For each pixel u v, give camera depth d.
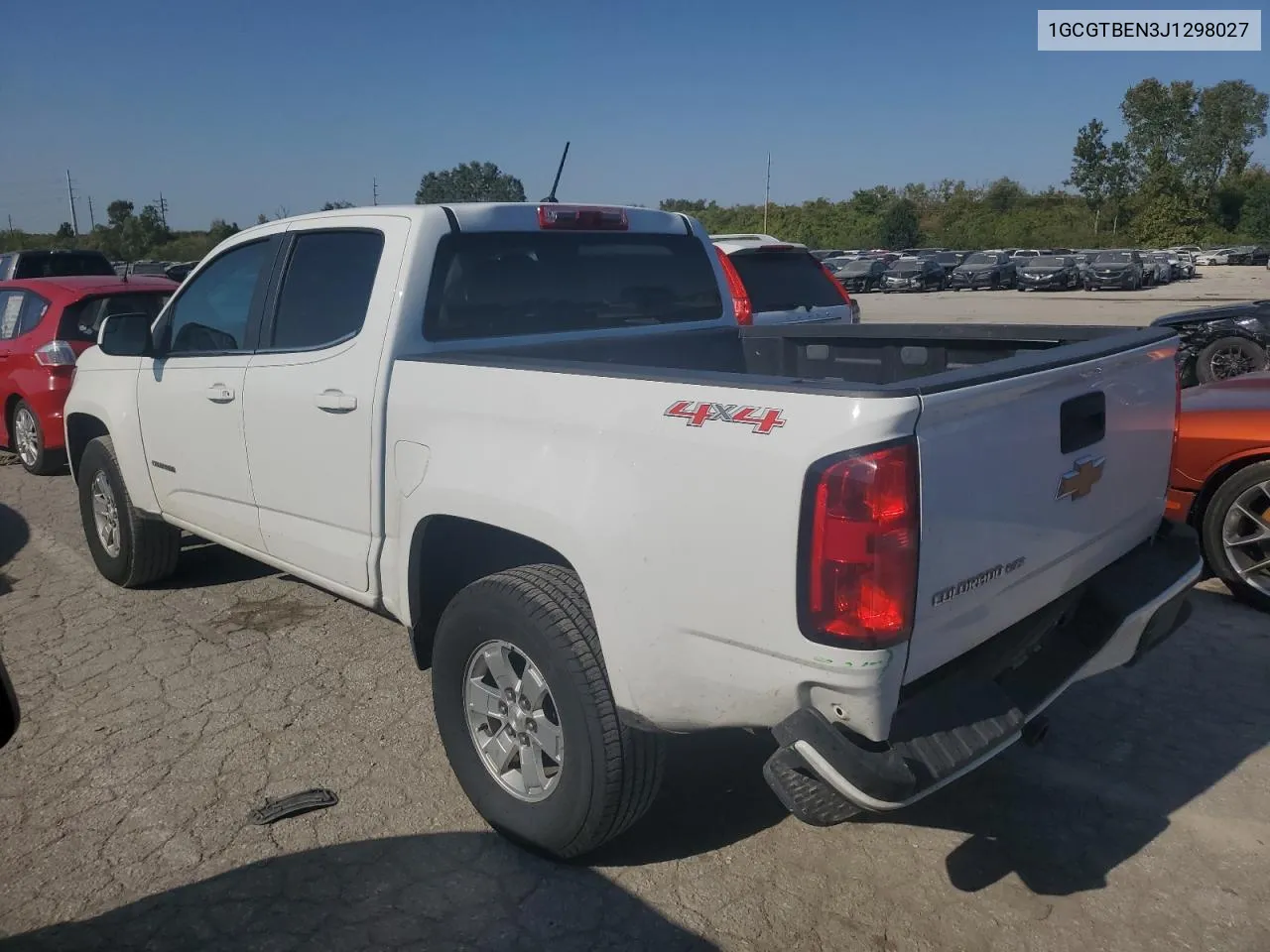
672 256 4.64
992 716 2.56
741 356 4.82
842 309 9.24
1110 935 2.87
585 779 2.90
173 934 2.92
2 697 2.47
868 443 2.27
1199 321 12.05
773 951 2.82
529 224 4.00
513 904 3.03
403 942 2.88
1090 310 29.09
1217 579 5.49
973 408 2.47
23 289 9.05
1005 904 3.01
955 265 52.31
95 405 5.30
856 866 3.19
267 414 4.00
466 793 3.36
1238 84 90.00
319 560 3.92
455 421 3.20
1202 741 3.90
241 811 3.52
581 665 2.86
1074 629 3.13
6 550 6.57
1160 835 3.33
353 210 3.92
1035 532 2.76
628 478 2.68
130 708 4.29
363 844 3.33
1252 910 2.96
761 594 2.44
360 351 3.60
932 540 2.39
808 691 2.45
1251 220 84.19
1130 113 93.06
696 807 3.50
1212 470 5.08
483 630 3.12
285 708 4.27
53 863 3.25
